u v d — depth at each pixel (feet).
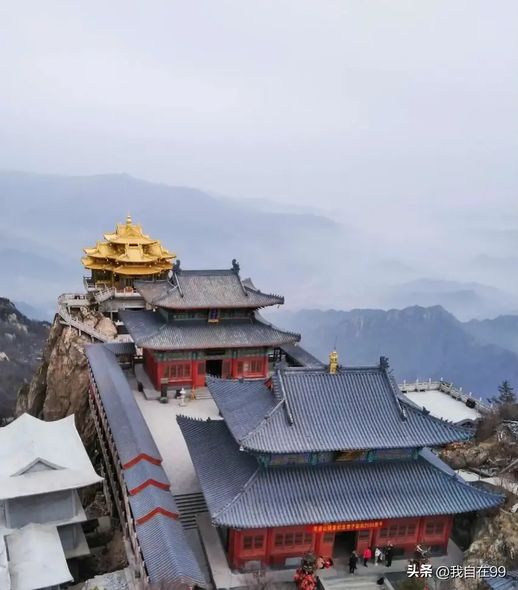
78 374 241.76
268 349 205.98
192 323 199.52
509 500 133.49
